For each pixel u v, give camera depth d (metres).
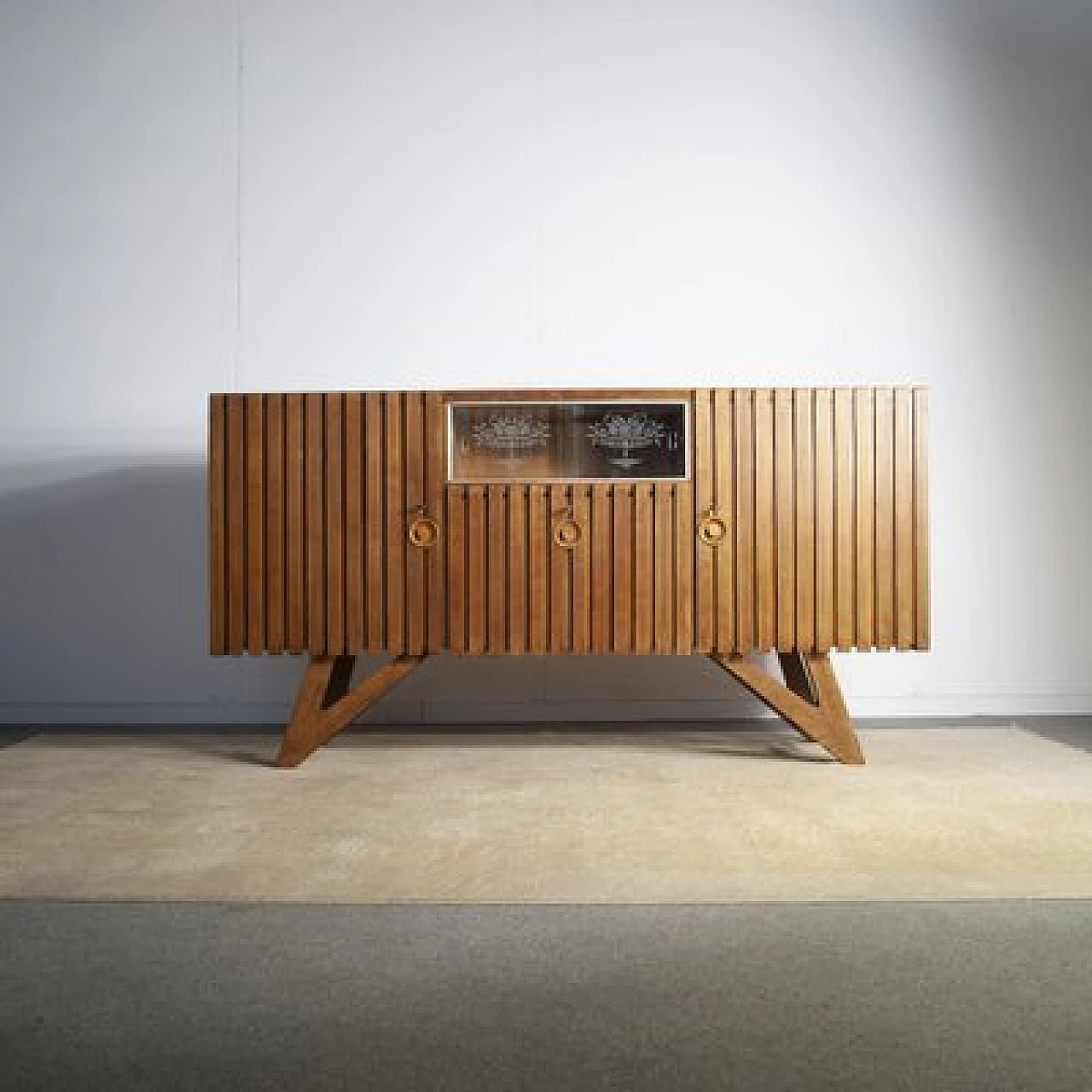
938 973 1.02
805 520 2.16
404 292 2.76
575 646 2.16
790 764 2.12
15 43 2.78
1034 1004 0.95
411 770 2.06
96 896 1.26
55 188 2.78
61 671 2.75
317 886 1.30
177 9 2.78
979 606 2.79
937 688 2.79
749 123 2.79
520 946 1.10
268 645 2.17
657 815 1.67
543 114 2.77
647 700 2.76
